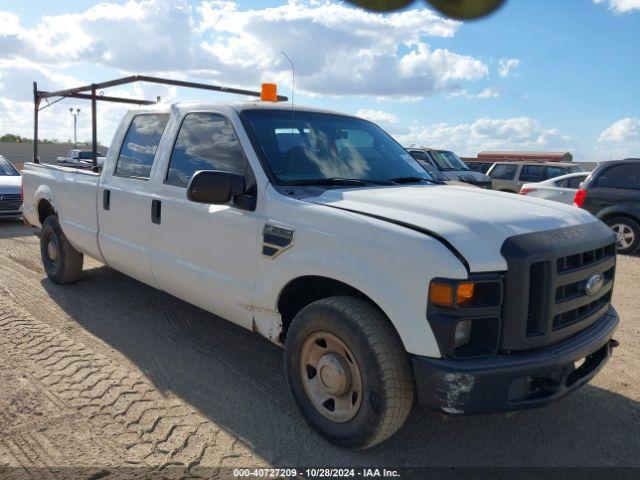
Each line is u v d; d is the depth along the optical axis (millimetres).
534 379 2834
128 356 4355
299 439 3250
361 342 2893
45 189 6223
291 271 3287
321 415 3215
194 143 4219
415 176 4270
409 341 2746
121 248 4867
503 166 17641
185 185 4184
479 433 3393
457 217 2936
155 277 4551
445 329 2650
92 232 5316
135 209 4641
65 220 5801
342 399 3104
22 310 5367
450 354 2676
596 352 3369
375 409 2875
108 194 5012
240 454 3084
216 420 3436
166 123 4594
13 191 10789
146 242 4562
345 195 3412
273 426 3385
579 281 3068
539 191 12172
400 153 4582
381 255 2855
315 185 3686
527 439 3340
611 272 3518
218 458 3039
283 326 3551
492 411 2719
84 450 3066
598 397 3898
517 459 3129
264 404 3654
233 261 3725
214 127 4086
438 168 14648
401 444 3242
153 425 3346
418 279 2707
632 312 5922
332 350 3129
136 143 4910
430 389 2711
